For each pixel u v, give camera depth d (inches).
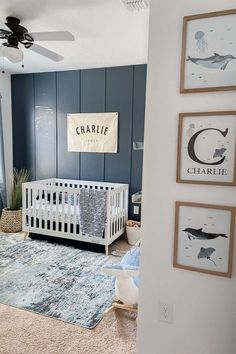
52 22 102.1
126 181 163.6
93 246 138.6
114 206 140.2
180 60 53.0
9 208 167.9
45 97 177.8
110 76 161.0
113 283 102.4
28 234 154.6
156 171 56.9
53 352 69.0
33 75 178.9
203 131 52.4
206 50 51.0
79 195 135.7
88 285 102.5
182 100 53.6
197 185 54.0
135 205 160.7
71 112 172.4
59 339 73.9
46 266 118.0
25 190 148.0
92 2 87.4
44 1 86.9
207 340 55.8
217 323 54.7
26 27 106.6
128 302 84.3
